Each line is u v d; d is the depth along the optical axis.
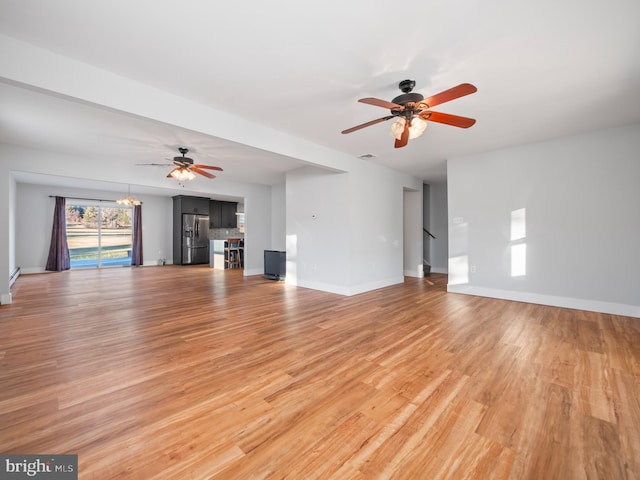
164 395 1.97
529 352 2.65
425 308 4.20
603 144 3.86
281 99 2.95
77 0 1.69
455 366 2.39
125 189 8.58
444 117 2.56
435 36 2.02
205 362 2.47
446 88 2.73
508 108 3.17
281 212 8.03
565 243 4.17
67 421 1.69
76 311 4.06
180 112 2.89
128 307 4.29
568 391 2.00
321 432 1.61
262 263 8.05
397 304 4.44
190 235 10.01
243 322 3.57
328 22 1.89
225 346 2.82
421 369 2.34
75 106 2.98
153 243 10.02
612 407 1.82
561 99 2.96
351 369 2.35
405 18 1.84
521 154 4.51
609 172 3.83
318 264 5.59
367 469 1.36
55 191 8.18
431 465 1.38
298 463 1.40
